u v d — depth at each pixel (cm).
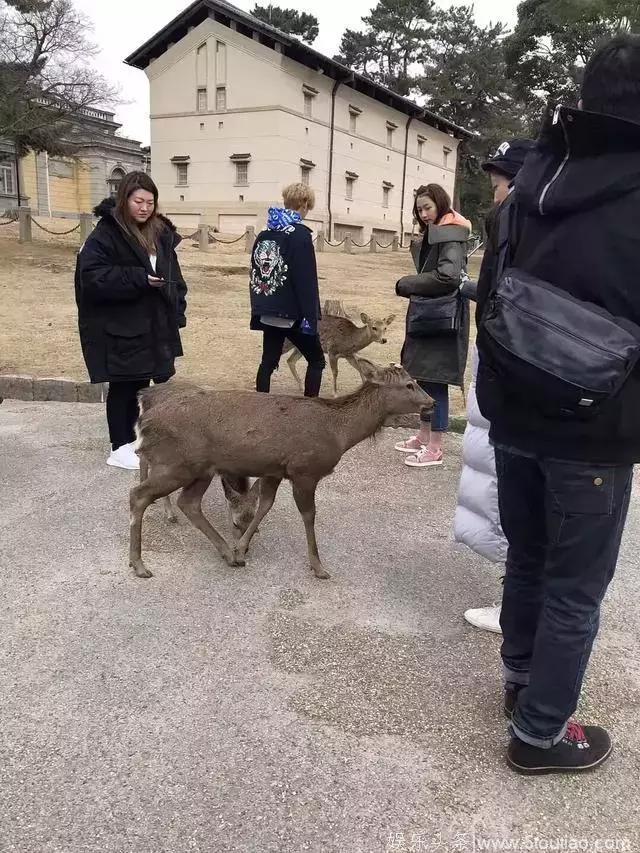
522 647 256
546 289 198
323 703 270
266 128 3244
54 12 2195
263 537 419
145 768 234
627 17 1349
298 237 517
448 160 4838
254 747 246
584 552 216
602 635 326
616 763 246
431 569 384
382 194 4100
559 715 229
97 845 205
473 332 1055
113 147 4553
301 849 206
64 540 403
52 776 230
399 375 372
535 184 207
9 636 308
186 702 268
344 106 3634
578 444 204
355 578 371
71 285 1470
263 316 535
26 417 654
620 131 187
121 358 471
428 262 486
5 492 470
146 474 406
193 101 3403
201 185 3475
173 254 487
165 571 372
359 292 1638
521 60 3431
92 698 269
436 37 5600
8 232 2369
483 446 330
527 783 235
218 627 320
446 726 260
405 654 304
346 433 364
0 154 2636
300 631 319
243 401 354
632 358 188
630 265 193
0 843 204
